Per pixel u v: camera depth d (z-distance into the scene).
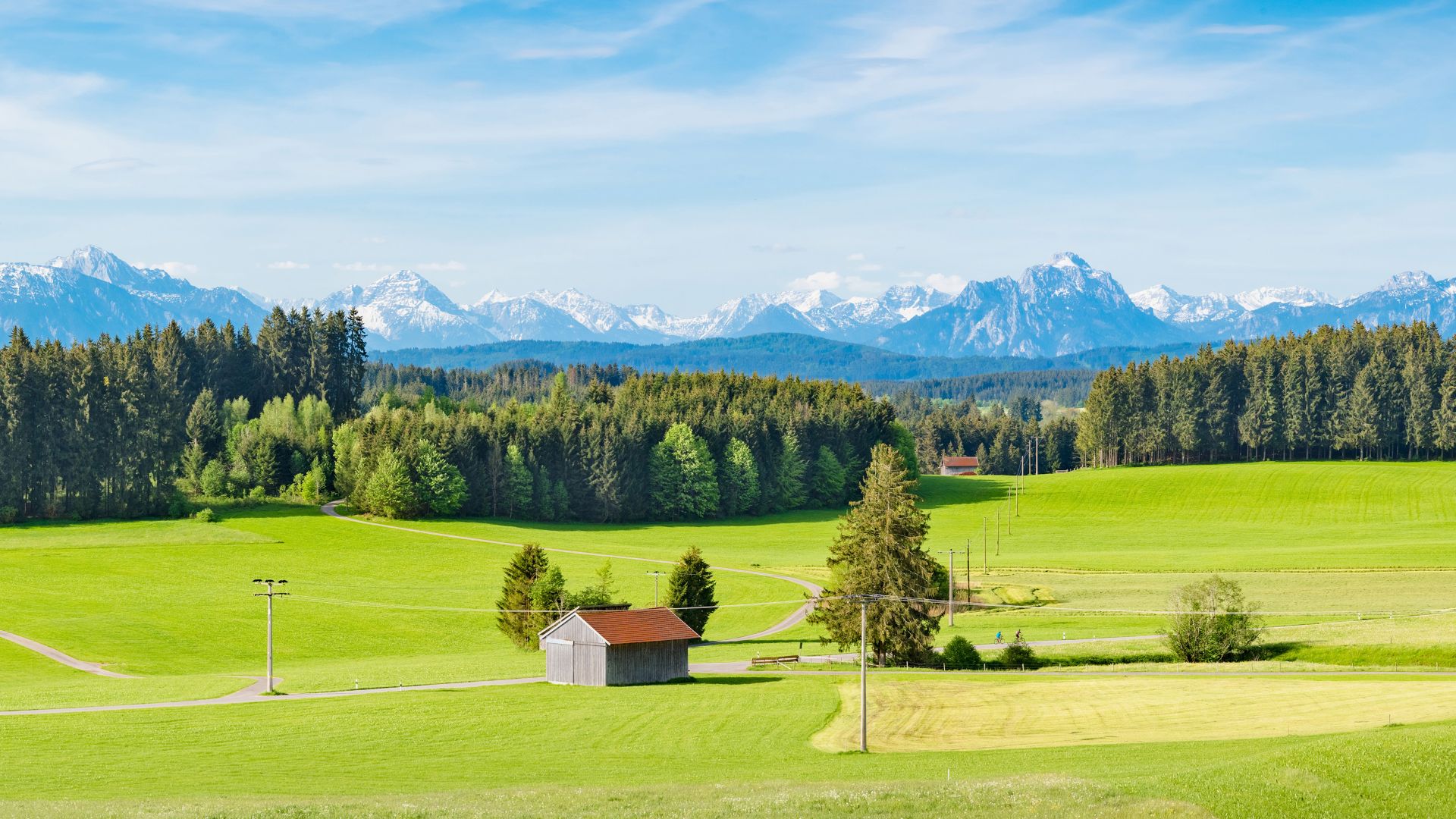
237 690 78.88
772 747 57.62
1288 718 58.25
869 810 38.94
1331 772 40.53
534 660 95.88
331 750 58.03
